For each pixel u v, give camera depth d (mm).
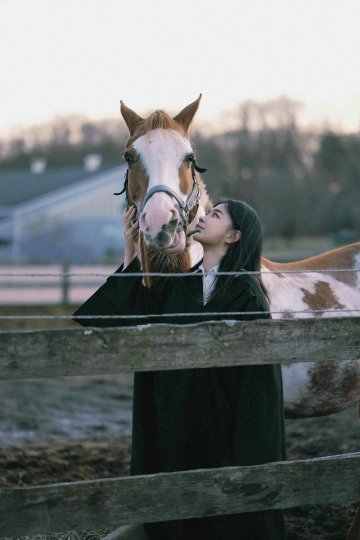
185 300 3125
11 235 31484
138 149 3562
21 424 6371
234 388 2959
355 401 3998
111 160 59312
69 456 5375
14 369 2320
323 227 41062
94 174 33500
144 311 3258
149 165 3492
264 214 41344
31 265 22344
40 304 13336
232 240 3133
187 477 2529
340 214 41062
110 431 6223
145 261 3564
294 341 2643
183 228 3475
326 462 2730
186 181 3557
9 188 34531
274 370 2889
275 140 49875
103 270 21625
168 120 3645
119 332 2422
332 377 3742
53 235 31578
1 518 2307
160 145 3525
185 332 2504
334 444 5629
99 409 7070
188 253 3625
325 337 2676
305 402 3779
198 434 3047
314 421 6414
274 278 3766
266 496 2648
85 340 2385
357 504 4312
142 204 3545
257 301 2979
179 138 3594
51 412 6887
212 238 3111
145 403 3191
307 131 50719
